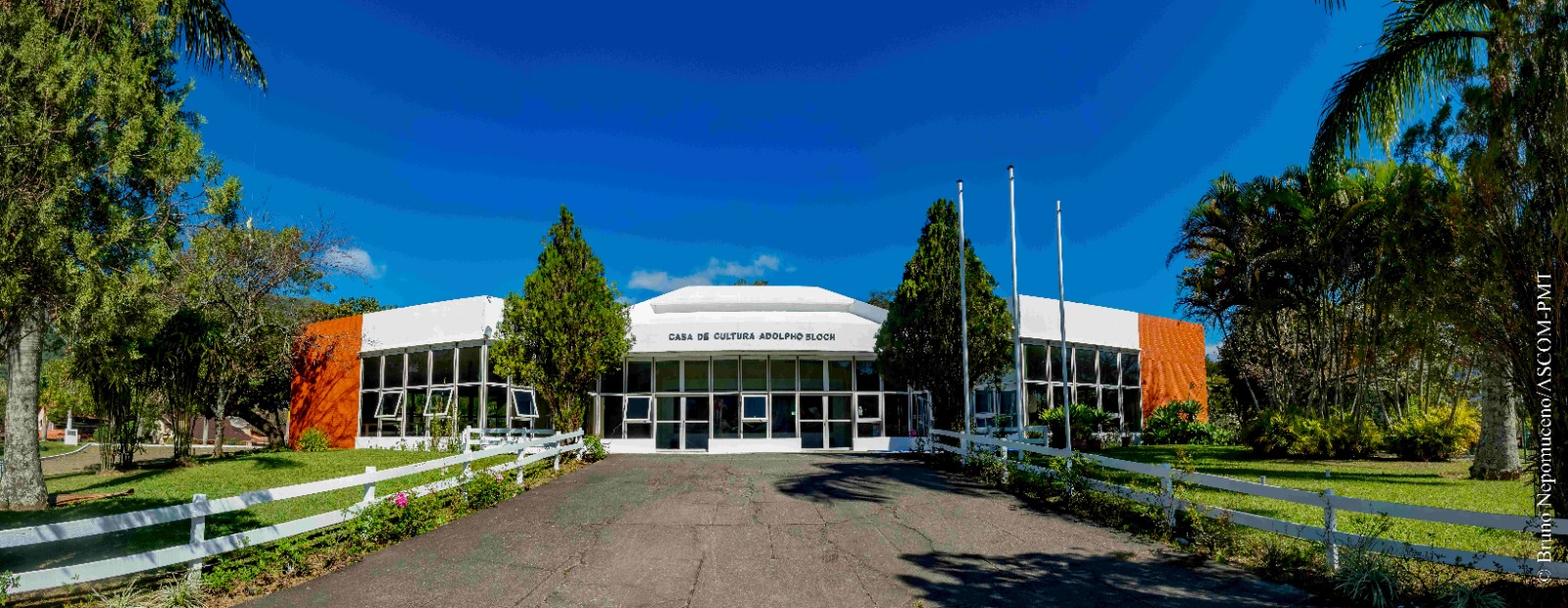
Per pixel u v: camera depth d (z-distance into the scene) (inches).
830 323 970.7
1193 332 1273.4
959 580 299.3
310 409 1111.0
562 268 774.5
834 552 344.2
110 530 244.4
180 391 768.9
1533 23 243.9
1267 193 888.9
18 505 441.7
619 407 986.1
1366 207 741.9
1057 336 1042.7
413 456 828.6
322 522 332.2
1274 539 336.8
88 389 725.9
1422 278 271.1
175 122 278.5
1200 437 1056.8
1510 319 254.4
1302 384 1162.6
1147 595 276.7
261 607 260.4
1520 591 249.8
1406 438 757.9
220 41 527.2
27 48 240.1
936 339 772.0
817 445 969.5
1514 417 583.8
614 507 460.1
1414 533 361.1
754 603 269.6
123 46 264.8
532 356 771.4
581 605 266.1
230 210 299.0
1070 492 458.6
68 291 252.1
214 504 279.4
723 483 564.4
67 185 243.9
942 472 646.5
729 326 955.3
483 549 347.9
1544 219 245.3
